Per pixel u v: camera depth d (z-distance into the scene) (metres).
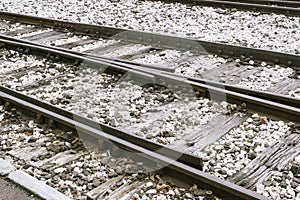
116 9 10.92
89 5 11.61
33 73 6.97
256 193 3.56
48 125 5.11
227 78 6.41
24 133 5.07
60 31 9.23
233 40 8.05
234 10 9.98
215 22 9.27
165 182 4.01
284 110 4.99
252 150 4.50
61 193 3.79
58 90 6.26
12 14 10.34
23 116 5.44
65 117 5.02
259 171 4.14
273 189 3.87
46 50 7.57
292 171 4.12
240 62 6.92
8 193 3.84
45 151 4.69
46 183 4.14
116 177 4.17
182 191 3.88
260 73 6.54
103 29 8.59
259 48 7.11
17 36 9.10
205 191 3.80
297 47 7.46
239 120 5.10
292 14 9.28
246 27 8.81
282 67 6.62
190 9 10.38
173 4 10.95
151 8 10.74
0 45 8.33
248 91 5.67
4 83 6.60
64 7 11.55
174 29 8.88
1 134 5.09
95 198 3.88
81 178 4.18
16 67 7.31
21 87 6.42
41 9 11.45
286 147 4.51
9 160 4.56
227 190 3.67
